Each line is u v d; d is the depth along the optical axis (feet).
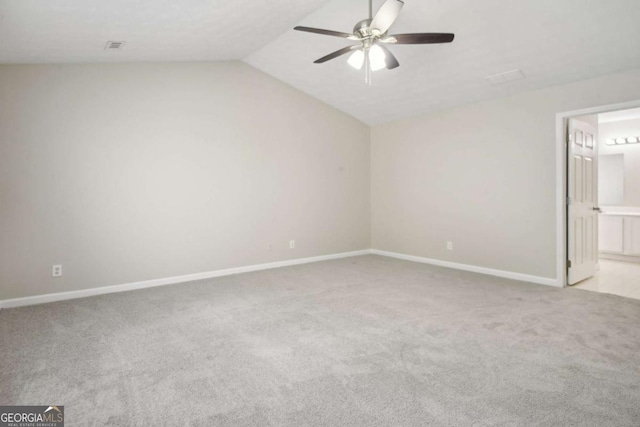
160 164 14.32
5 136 11.53
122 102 13.48
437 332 9.32
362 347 8.49
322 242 19.22
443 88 15.06
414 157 18.52
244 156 16.44
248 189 16.60
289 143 17.85
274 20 11.78
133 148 13.74
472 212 16.06
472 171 15.97
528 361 7.73
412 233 18.84
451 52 12.58
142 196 13.97
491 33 11.21
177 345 8.71
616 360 7.73
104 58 12.55
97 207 13.10
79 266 12.82
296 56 14.98
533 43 11.19
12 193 11.68
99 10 8.78
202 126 15.28
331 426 5.67
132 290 13.64
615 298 12.07
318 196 18.98
